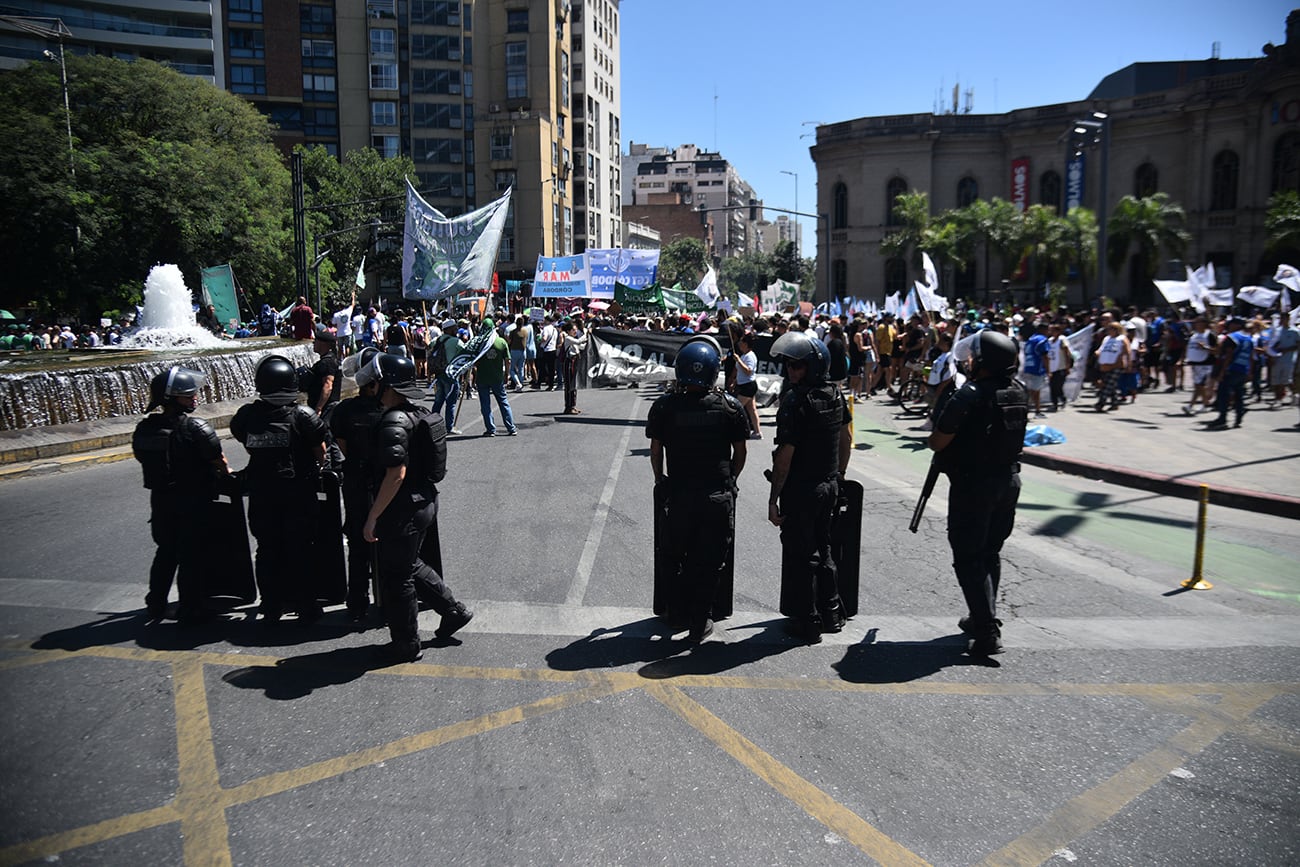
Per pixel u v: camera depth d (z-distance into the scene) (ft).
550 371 69.10
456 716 13.53
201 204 128.06
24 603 18.65
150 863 9.87
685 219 464.65
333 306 173.27
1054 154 191.52
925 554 23.11
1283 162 159.12
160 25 225.76
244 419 16.72
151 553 22.50
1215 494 29.58
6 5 206.80
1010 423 15.23
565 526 25.53
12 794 11.27
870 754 12.38
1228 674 15.24
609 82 302.25
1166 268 172.35
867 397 63.46
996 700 14.16
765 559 22.34
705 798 11.20
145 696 14.17
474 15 238.27
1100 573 21.48
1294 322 54.80
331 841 10.27
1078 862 9.95
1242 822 10.75
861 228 206.49
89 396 41.86
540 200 236.43
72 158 118.32
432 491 15.90
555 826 10.57
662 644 16.52
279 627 17.35
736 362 37.60
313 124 235.20
